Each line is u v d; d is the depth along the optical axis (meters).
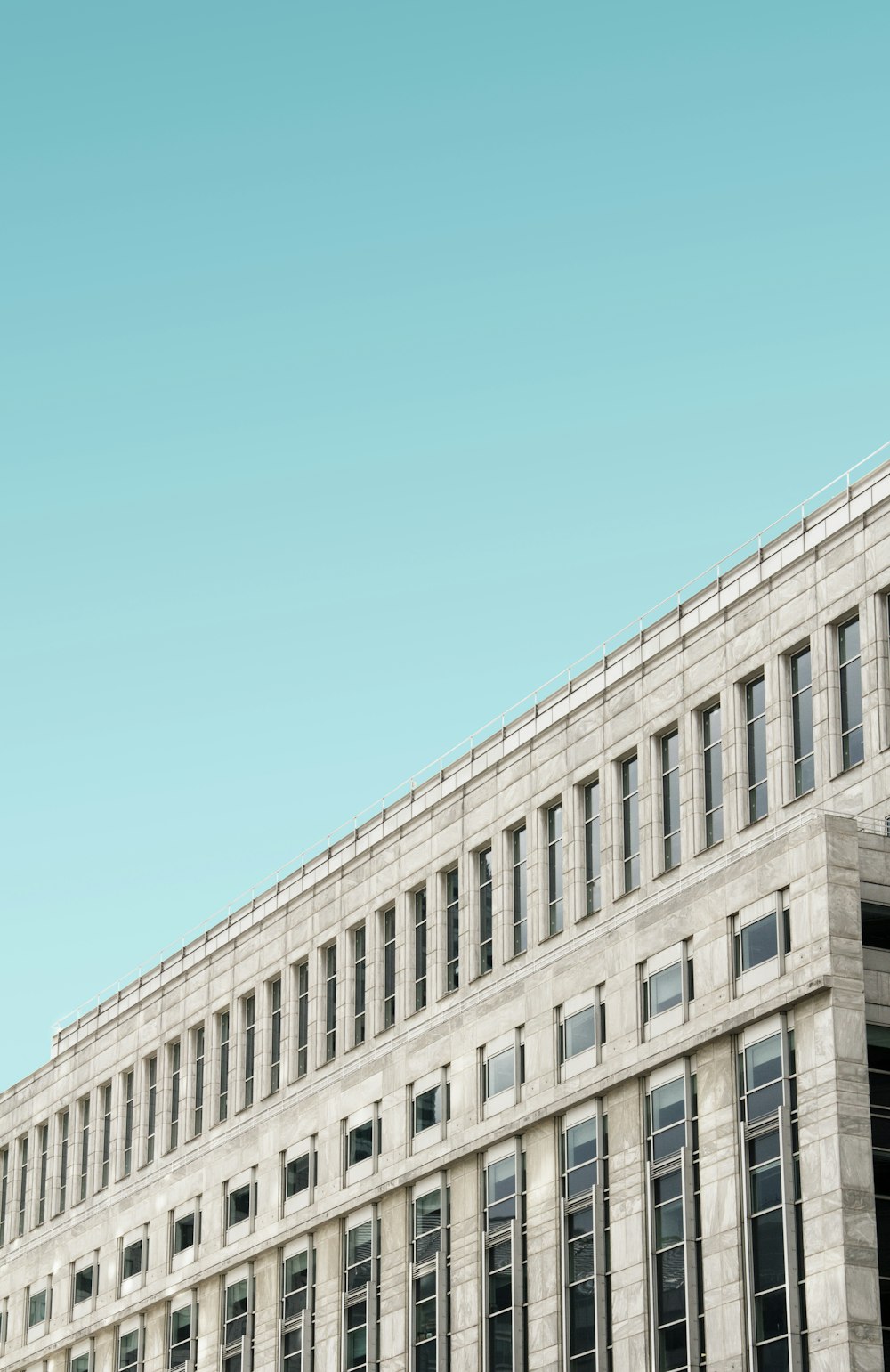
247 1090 100.81
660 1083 72.81
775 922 68.88
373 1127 88.81
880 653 72.62
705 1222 68.88
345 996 95.12
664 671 81.62
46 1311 112.75
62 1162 115.56
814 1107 65.56
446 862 90.88
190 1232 101.12
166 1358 100.56
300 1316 90.75
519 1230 78.12
